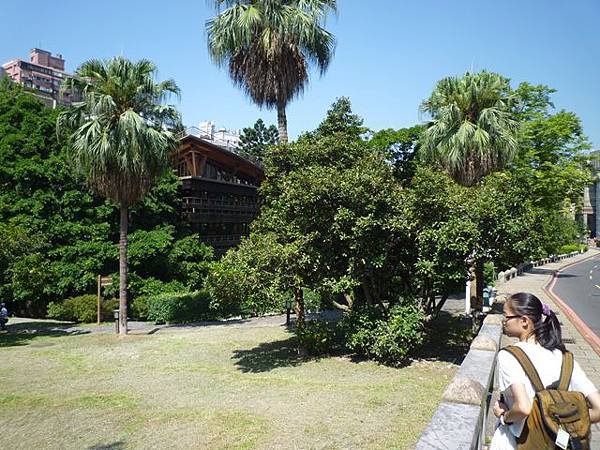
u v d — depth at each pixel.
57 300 24.91
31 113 25.78
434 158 19.72
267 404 9.34
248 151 73.88
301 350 13.80
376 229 12.23
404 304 12.94
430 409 8.73
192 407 9.41
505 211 11.88
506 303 2.95
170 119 19.22
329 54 18.92
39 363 14.09
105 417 9.12
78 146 17.66
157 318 22.33
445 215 12.05
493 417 5.08
